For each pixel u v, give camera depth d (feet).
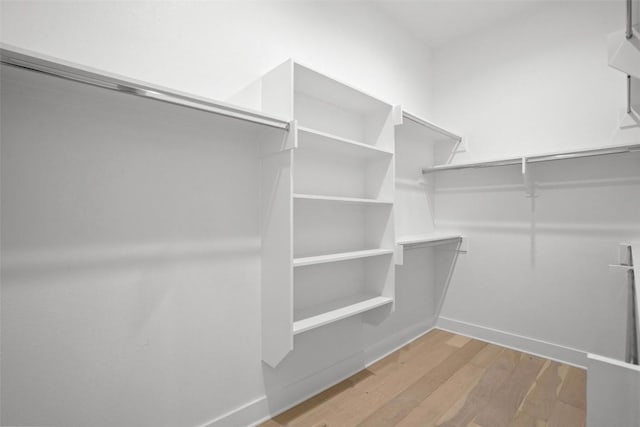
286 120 4.54
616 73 6.61
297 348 5.70
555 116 7.38
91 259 3.62
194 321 4.43
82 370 3.57
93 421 3.63
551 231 7.43
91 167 3.61
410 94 8.68
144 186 4.00
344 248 6.54
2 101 3.11
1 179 3.11
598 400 2.09
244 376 4.97
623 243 6.51
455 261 9.05
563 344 7.24
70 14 3.52
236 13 4.97
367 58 7.34
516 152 7.95
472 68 8.79
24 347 3.24
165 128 4.17
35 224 3.28
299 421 5.15
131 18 3.94
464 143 8.84
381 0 7.42
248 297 5.02
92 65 3.64
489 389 6.07
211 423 4.58
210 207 4.59
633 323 3.14
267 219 5.04
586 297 6.96
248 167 5.04
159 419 4.12
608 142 6.66
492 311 8.35
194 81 4.47
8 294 3.15
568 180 7.20
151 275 4.05
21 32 3.24
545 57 7.55
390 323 7.85
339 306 5.96
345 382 6.37
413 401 5.69
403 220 8.36
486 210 8.45
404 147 8.42
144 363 4.00
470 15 8.01
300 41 5.89
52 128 3.37
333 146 5.72
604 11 6.78
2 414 3.14
